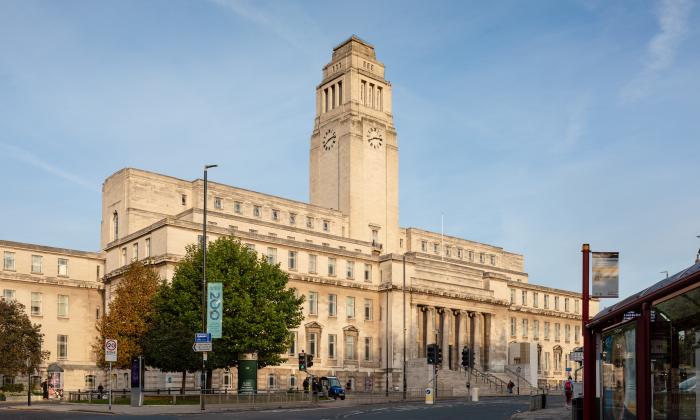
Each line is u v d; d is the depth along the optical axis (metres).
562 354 156.12
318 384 80.31
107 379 103.44
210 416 48.44
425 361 107.25
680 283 14.75
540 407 60.12
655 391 16.78
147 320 80.88
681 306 15.60
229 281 73.69
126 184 105.88
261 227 107.38
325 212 120.25
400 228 136.38
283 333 74.69
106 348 53.78
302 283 104.06
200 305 72.88
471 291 124.81
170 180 109.88
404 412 54.03
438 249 142.50
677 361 15.98
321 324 105.00
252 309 72.94
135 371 59.84
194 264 75.38
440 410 57.06
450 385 108.62
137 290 82.44
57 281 104.50
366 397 81.75
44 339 102.00
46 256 104.81
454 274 124.06
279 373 98.75
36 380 92.50
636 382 17.81
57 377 93.75
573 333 161.25
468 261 146.00
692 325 15.36
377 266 115.06
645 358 16.92
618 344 20.56
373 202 125.69
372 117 128.50
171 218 92.19
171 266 90.69
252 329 71.94
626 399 19.58
